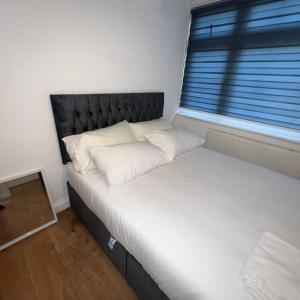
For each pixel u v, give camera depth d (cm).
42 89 141
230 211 111
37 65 133
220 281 72
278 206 120
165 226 97
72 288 118
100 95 171
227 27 206
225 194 128
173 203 115
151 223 98
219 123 227
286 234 98
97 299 113
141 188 128
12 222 148
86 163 145
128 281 117
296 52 171
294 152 175
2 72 121
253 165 175
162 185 133
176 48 234
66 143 154
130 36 181
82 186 138
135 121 213
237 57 206
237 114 223
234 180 146
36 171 153
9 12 114
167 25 209
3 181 138
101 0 150
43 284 120
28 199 155
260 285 69
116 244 117
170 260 80
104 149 139
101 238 135
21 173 147
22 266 129
